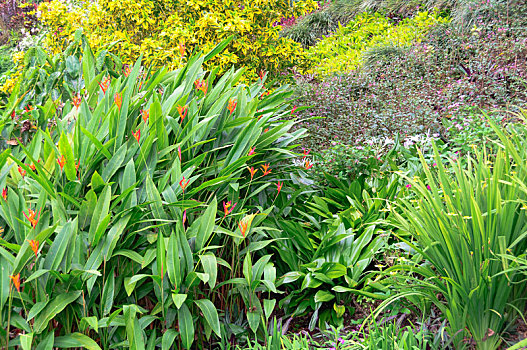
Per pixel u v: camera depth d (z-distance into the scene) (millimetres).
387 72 6004
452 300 2037
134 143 2340
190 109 2639
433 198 2291
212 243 2521
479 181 2219
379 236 2908
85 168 2197
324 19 10234
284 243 3035
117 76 3330
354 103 5258
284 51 5223
